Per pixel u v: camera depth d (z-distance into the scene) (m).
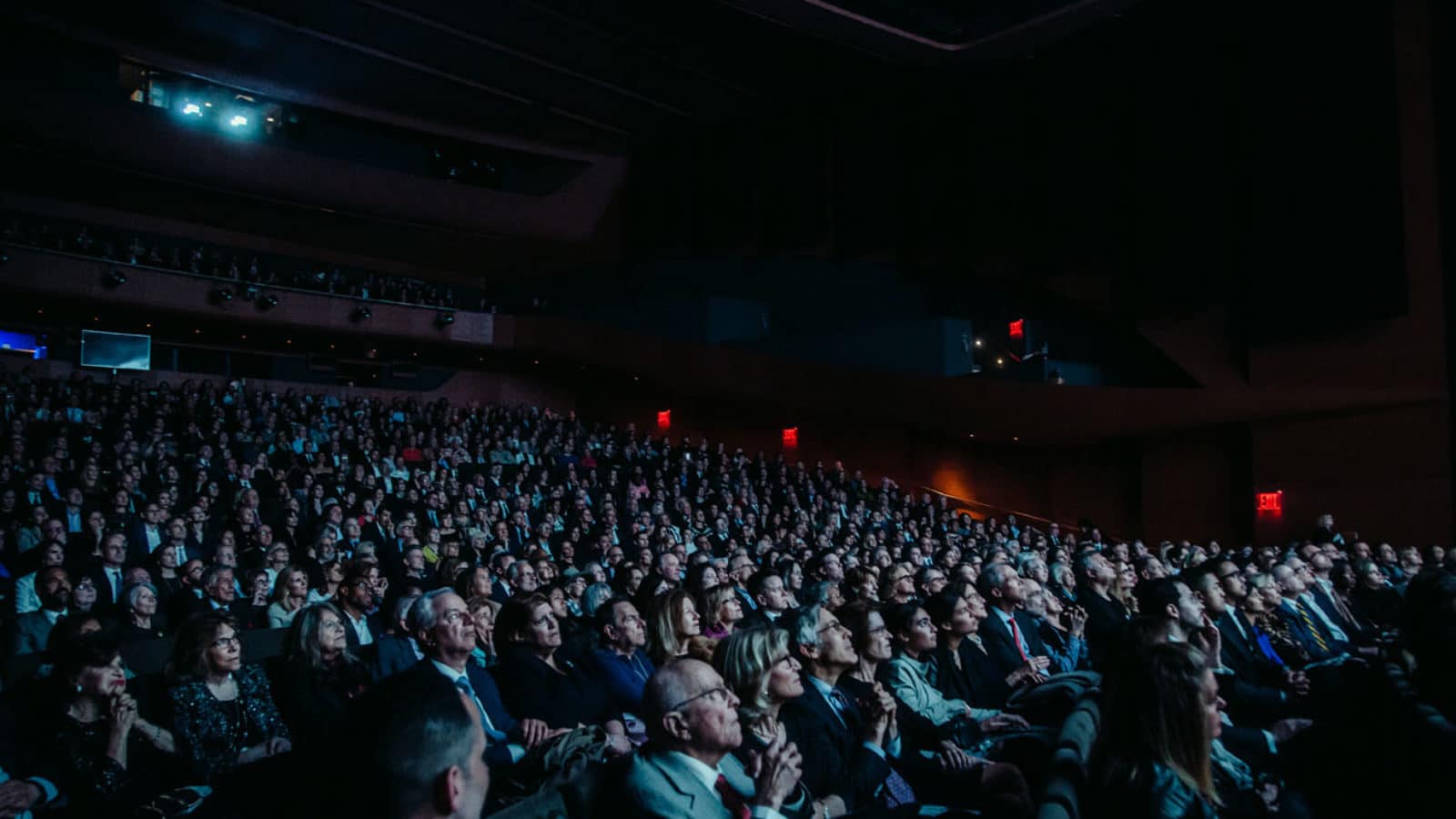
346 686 3.97
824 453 21.48
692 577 6.08
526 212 21.86
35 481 10.47
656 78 18.86
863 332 19.02
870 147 19.02
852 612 4.45
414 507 12.42
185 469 12.60
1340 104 14.37
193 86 18.62
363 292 20.95
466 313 22.31
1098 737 2.71
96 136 17.42
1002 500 20.48
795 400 19.75
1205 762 2.56
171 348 20.27
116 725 3.42
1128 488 19.23
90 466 11.17
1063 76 16.78
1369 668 4.64
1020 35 15.87
